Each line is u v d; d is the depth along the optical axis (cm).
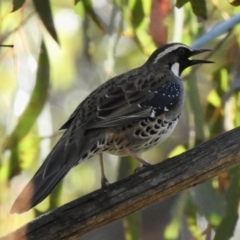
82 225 870
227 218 1098
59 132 1249
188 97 1186
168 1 1157
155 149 1738
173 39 1226
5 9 1291
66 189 1571
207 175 889
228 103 1216
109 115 1012
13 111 1190
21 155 1166
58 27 1476
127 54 1485
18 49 1239
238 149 888
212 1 1279
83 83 1616
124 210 877
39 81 1139
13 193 1250
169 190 884
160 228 1959
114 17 1243
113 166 1688
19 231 860
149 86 1065
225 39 1238
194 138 1185
